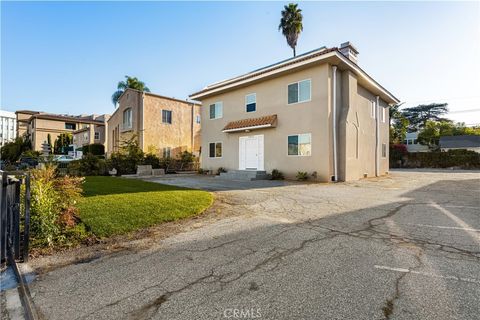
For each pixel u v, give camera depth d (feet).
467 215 19.26
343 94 47.96
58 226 14.70
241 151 57.82
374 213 20.34
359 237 14.61
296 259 11.58
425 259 11.42
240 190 33.45
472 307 7.64
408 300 8.08
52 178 16.34
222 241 14.21
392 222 17.63
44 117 139.64
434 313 7.36
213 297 8.51
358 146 50.78
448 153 100.01
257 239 14.47
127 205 20.84
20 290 9.21
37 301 8.43
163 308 7.91
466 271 10.18
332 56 41.83
